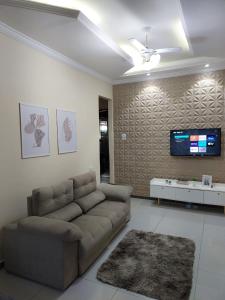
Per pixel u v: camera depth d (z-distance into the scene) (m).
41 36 2.77
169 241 2.95
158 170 4.80
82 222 2.70
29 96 2.88
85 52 3.33
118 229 3.19
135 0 2.35
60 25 2.50
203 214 3.98
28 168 2.87
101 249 2.64
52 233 2.00
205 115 4.29
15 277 2.27
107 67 4.09
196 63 4.09
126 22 2.83
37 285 2.14
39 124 3.03
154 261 2.49
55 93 3.34
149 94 4.77
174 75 4.49
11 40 2.61
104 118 6.77
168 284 2.12
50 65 3.24
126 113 5.05
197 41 3.11
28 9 2.17
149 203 4.64
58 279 2.04
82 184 3.30
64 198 2.88
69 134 3.66
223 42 3.15
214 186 4.09
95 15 2.66
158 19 2.76
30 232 2.12
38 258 2.13
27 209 2.69
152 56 3.26
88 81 4.21
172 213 4.04
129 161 5.11
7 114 2.57
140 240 2.99
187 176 4.53
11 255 2.30
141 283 2.14
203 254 2.65
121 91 5.08
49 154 3.23
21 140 2.75
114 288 2.09
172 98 4.55
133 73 4.65
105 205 3.34
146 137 4.87
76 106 3.86
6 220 2.55
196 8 2.19
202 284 2.13
